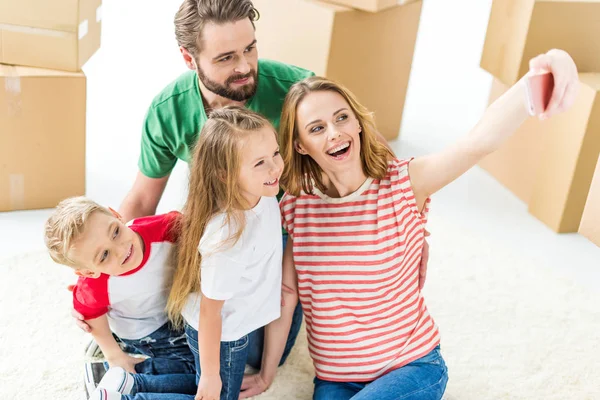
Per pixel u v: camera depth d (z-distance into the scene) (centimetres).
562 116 261
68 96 246
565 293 237
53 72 245
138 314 184
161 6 448
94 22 260
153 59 385
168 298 179
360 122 165
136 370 188
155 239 175
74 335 206
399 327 175
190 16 172
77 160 259
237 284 163
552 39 263
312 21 273
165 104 189
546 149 272
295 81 189
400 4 286
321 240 172
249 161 156
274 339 188
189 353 192
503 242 264
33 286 222
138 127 324
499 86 292
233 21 170
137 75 367
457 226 271
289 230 176
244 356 177
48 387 188
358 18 275
